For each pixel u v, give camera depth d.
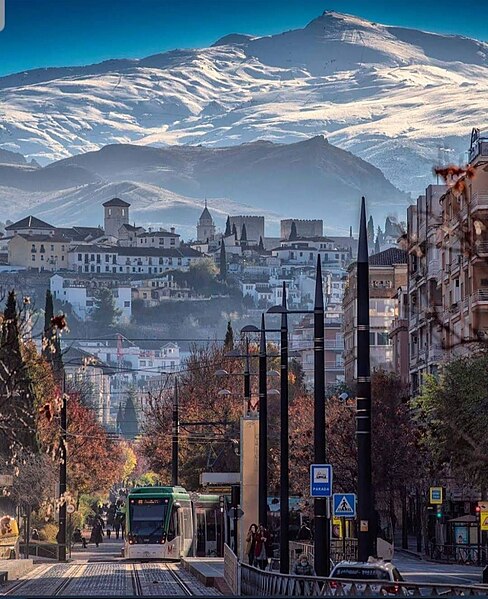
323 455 92.69
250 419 143.12
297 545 129.00
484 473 142.00
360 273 80.25
